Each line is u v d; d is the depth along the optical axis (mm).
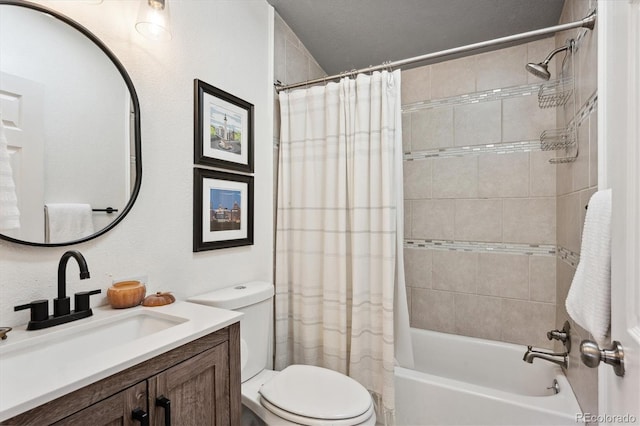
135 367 702
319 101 1810
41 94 884
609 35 996
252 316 1437
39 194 872
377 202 1650
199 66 1384
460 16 1845
